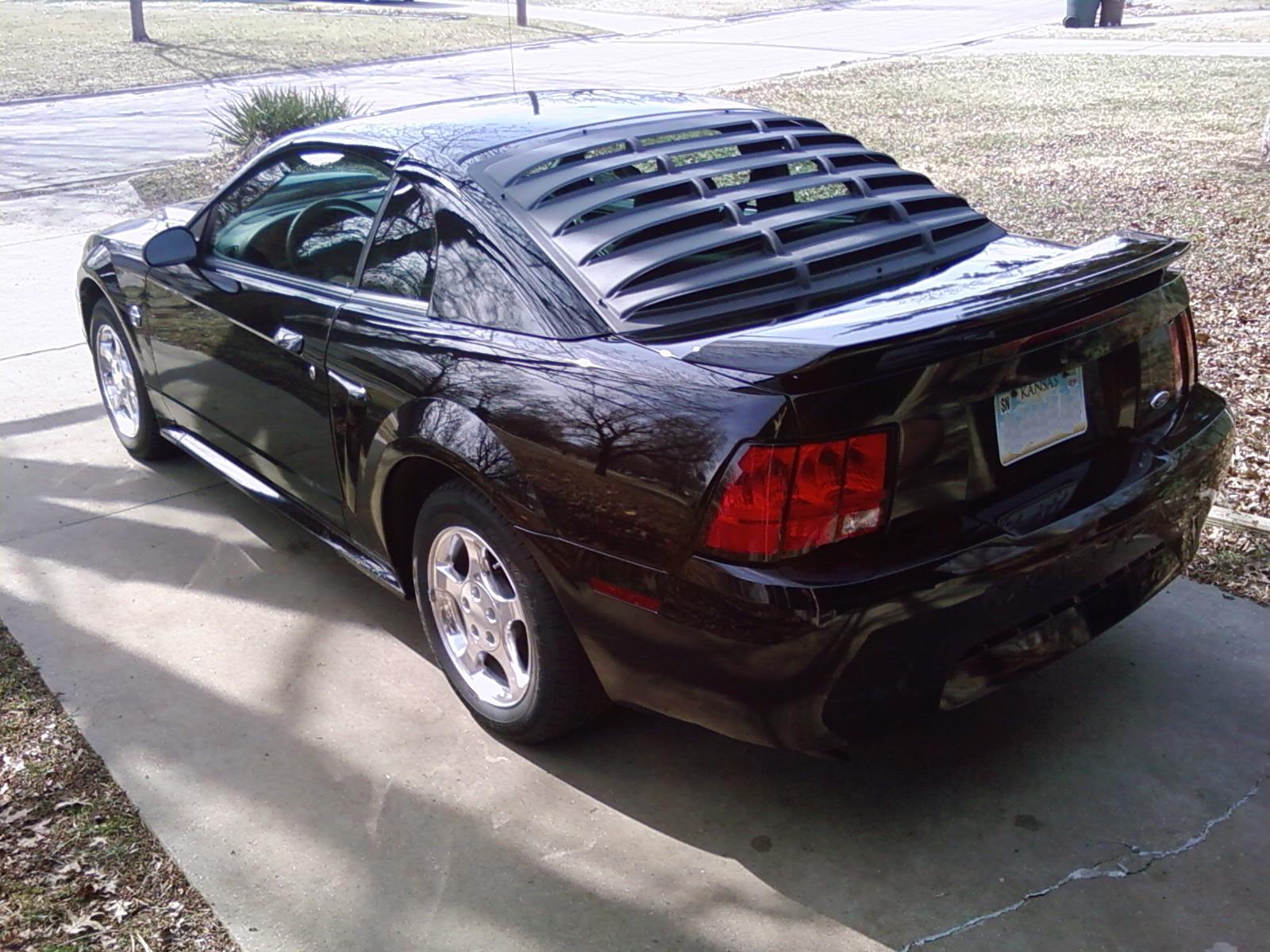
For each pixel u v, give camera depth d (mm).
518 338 2977
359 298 3492
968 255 3311
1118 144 12156
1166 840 2859
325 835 2900
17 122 16562
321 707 3428
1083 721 3305
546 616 2936
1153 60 20312
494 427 2914
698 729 3330
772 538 2447
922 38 26812
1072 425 2895
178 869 2773
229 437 4266
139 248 4680
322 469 3682
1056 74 18875
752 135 3688
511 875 2773
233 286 3996
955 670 2646
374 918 2641
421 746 3258
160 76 21156
